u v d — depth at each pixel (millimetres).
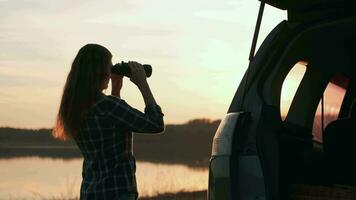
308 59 4746
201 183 24406
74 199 19078
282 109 4641
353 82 5234
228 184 4035
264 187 3947
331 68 4949
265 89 4184
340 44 4707
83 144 3955
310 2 4473
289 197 4148
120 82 4148
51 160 194625
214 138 4211
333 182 4441
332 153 4438
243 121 4066
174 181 21656
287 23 4477
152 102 3973
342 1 4402
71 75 3969
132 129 3893
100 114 3893
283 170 4145
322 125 5184
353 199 3936
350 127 4355
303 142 4648
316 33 4559
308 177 4531
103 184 3867
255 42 4156
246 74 4246
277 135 4117
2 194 44250
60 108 3988
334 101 5332
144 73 4059
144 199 17641
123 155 3936
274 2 4438
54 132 4043
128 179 3914
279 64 4332
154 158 134875
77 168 108312
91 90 3918
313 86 4996
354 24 4477
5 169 133375
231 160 4039
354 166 4355
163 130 3963
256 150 3996
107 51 4031
